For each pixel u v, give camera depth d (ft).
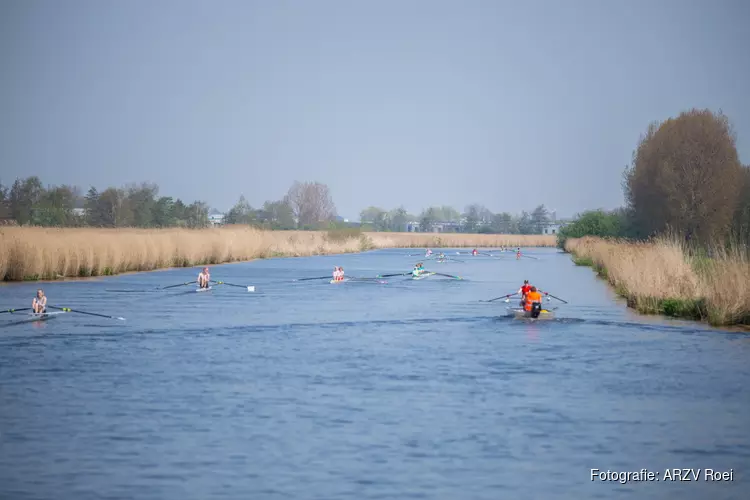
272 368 140.97
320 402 116.16
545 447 95.91
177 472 86.07
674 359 152.15
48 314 204.33
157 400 116.78
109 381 129.49
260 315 217.36
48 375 134.31
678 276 227.40
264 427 103.04
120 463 88.79
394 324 200.44
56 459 90.07
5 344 165.37
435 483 83.66
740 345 167.94
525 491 82.07
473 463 89.97
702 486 84.07
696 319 210.18
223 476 85.05
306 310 230.48
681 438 100.17
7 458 90.38
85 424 103.91
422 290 302.04
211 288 295.69
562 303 252.83
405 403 116.06
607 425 105.40
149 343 167.94
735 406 115.96
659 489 83.20
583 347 165.07
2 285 295.69
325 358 151.33
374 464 89.10
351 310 231.30
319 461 89.92
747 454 94.22
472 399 118.83
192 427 102.78
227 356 153.07
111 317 207.72
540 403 116.78
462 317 214.69
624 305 246.68
